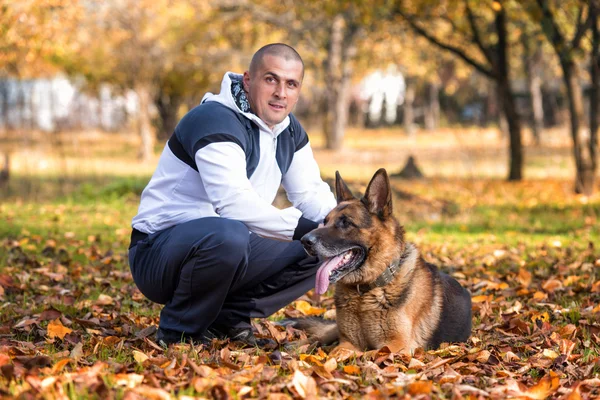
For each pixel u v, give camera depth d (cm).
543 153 2583
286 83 410
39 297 557
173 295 424
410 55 3109
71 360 351
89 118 3681
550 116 3950
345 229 413
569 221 1161
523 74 3600
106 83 3127
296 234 413
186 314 412
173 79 3061
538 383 343
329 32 3203
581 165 1451
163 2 2702
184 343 403
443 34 2212
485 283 643
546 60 3141
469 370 373
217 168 392
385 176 426
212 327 446
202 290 405
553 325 504
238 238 395
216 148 393
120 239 920
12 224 1038
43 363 348
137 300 570
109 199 1440
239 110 409
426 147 3644
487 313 538
